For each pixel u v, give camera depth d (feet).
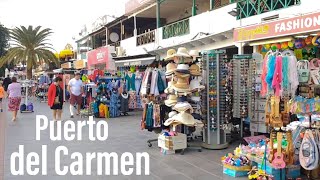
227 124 28.99
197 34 46.73
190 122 27.02
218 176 21.12
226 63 29.04
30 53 126.41
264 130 28.55
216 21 46.73
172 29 59.72
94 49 101.65
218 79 28.32
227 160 21.70
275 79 19.77
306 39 23.30
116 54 81.51
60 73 87.86
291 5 36.09
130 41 77.30
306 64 21.12
